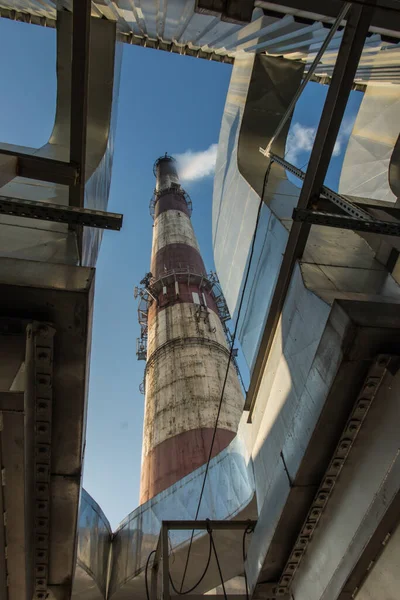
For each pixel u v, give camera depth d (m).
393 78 11.31
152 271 25.22
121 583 9.35
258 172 10.48
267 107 11.13
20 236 6.05
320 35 8.24
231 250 11.01
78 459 5.21
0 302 4.34
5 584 5.43
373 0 4.97
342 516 5.29
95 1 7.99
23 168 5.29
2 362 4.01
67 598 6.18
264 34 8.80
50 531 5.69
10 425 4.11
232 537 9.02
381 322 4.33
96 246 8.35
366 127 14.33
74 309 4.38
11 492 4.61
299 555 6.16
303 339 5.96
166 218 30.52
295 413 5.59
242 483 8.75
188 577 9.66
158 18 9.14
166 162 43.34
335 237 7.36
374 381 4.59
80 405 4.88
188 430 13.94
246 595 6.46
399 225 5.21
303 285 6.28
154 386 16.70
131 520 10.93
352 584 5.32
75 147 5.24
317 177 5.89
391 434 4.50
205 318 19.66
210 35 9.42
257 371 7.72
